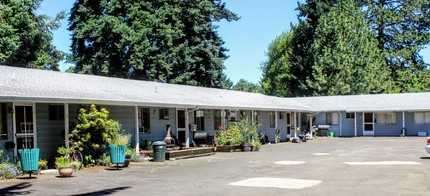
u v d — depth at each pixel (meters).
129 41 38.69
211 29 45.78
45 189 11.16
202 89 31.91
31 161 13.31
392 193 9.80
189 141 25.62
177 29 41.84
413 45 59.16
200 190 10.63
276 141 34.34
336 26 52.94
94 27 39.12
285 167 15.77
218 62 44.84
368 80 51.97
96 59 39.56
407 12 58.34
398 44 60.50
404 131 40.69
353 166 15.61
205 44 44.22
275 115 34.47
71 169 13.73
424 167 14.92
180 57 41.88
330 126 44.31
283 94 69.69
